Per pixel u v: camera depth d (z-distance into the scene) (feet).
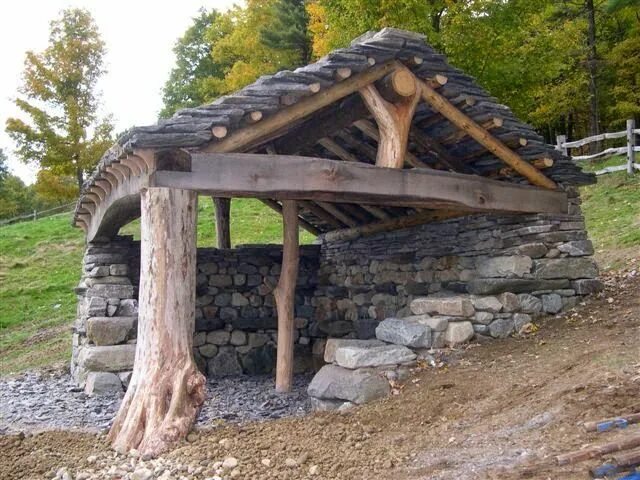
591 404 14.71
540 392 16.58
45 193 79.00
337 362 21.30
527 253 24.30
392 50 19.71
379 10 37.17
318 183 19.07
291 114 18.93
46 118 75.72
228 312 34.55
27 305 50.62
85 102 77.82
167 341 16.96
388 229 31.68
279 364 27.37
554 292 24.45
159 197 17.35
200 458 14.94
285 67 72.74
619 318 22.00
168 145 17.10
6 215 118.21
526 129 22.82
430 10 37.99
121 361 26.58
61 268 58.23
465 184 22.15
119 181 21.89
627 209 41.50
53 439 17.37
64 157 75.72
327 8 40.50
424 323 22.27
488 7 38.34
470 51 38.70
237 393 28.25
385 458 14.44
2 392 28.55
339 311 35.24
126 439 16.21
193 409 16.72
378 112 20.24
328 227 37.29
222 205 36.88
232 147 18.37
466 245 27.22
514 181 24.94
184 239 17.51
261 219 64.59
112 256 29.94
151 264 17.28
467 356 21.26
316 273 37.32
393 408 17.94
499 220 25.59
